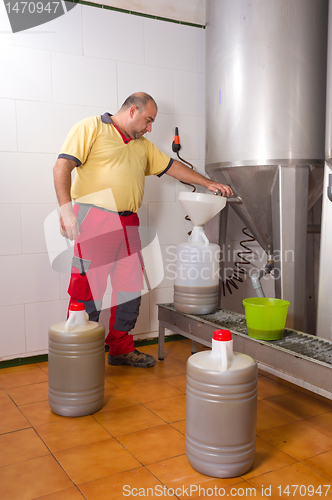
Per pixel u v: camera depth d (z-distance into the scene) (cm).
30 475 120
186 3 247
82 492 112
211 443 116
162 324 218
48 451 133
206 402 115
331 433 144
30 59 210
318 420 154
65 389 155
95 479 117
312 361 129
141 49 236
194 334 189
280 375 142
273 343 150
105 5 225
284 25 187
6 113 206
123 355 214
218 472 116
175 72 248
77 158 183
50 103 215
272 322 153
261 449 133
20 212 212
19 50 207
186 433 124
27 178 212
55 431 146
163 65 244
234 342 166
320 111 196
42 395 178
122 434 143
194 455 120
